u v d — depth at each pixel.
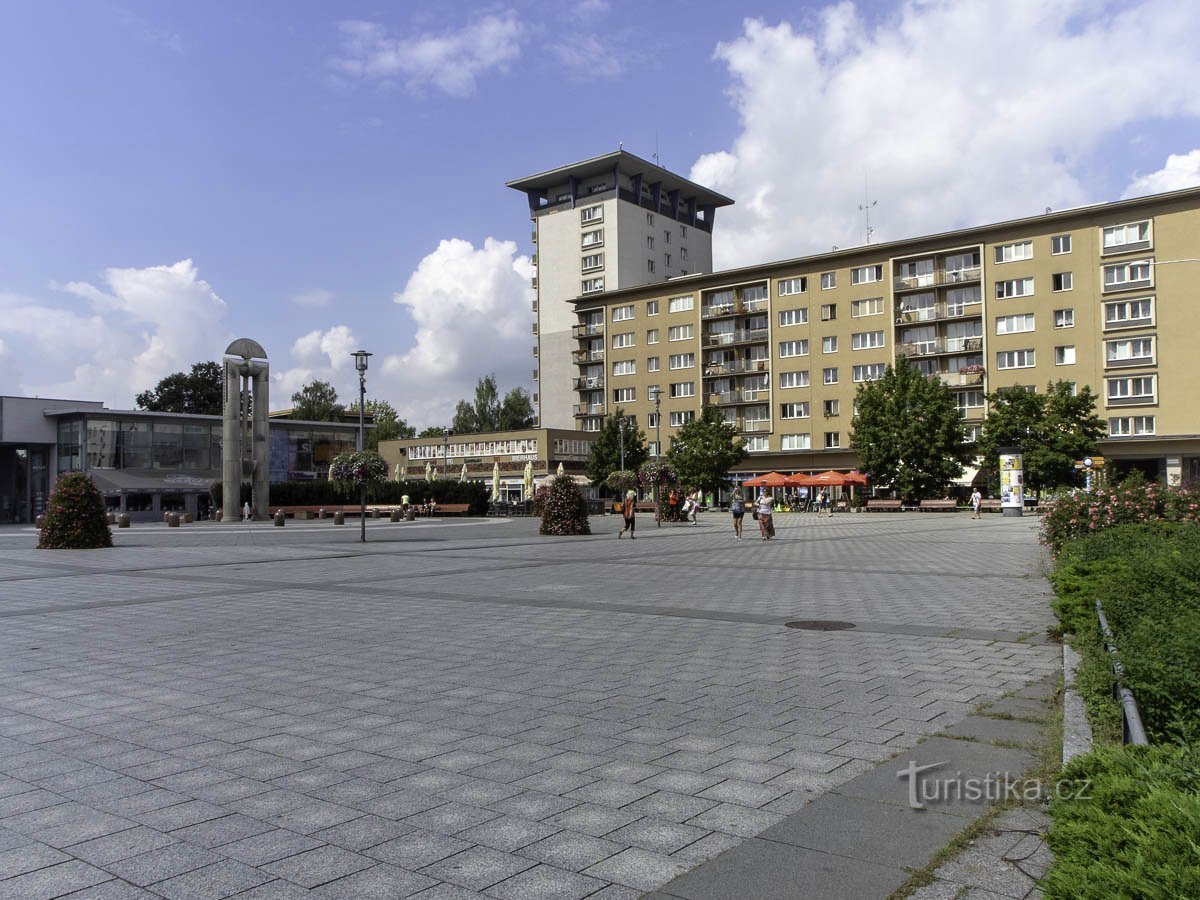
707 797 4.66
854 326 72.38
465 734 5.93
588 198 91.12
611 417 76.25
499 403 110.56
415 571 18.33
